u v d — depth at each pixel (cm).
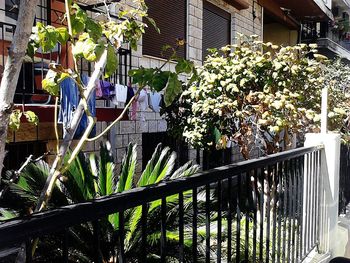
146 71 225
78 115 215
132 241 289
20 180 316
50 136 513
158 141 758
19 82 405
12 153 495
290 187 321
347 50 1897
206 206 207
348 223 486
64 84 344
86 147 543
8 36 470
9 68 153
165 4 775
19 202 309
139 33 252
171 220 305
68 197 329
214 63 468
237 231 242
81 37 210
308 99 474
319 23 1605
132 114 524
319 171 392
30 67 410
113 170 376
